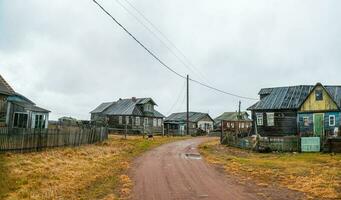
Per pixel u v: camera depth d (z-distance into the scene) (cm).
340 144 3322
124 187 1670
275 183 1852
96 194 1508
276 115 5000
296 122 4828
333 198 1501
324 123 4491
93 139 4041
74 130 3481
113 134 6269
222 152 3700
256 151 3769
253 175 2112
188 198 1460
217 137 6819
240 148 4166
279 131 4950
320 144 3459
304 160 2936
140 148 3759
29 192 1509
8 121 4028
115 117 7594
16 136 2589
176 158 2947
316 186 1764
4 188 1566
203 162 2719
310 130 4591
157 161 2714
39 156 2552
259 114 5150
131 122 7381
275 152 3647
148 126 7756
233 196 1509
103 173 2069
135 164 2522
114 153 3234
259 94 5550
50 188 1605
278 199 1465
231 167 2447
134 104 7656
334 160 2856
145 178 1934
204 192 1586
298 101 4944
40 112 4591
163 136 6419
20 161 2252
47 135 2970
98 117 7912
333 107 4450
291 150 3597
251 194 1558
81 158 2712
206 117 9544
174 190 1622
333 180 1938
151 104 7875
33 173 1928
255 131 5103
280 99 5112
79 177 1909
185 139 5703
